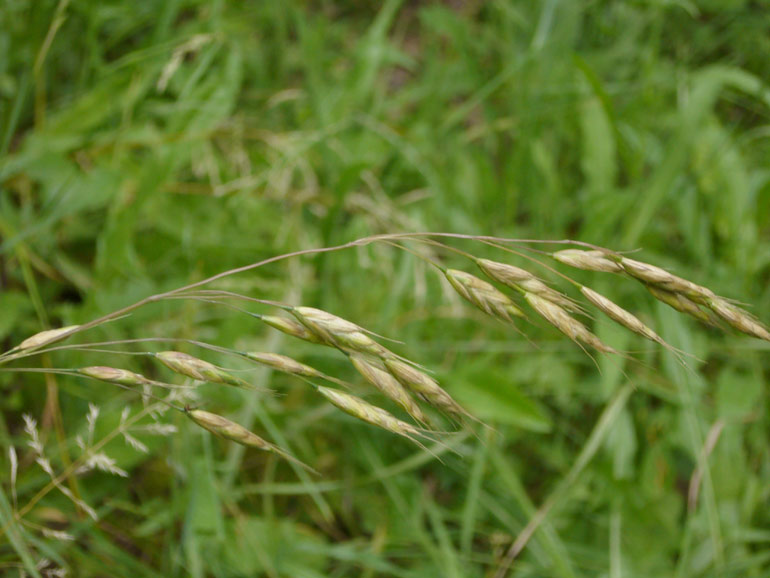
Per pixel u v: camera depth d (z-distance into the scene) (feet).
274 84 2.04
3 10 1.57
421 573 1.40
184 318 1.50
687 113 1.63
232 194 1.68
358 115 1.85
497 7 2.08
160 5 1.76
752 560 1.41
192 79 1.59
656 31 1.84
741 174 1.76
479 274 1.67
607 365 1.51
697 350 1.58
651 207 1.60
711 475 1.50
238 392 1.43
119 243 1.49
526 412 1.44
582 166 1.76
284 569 1.38
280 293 1.56
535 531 1.43
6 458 1.40
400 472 1.49
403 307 1.64
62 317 1.49
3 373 1.45
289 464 1.49
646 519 1.45
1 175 1.51
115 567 1.35
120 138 1.59
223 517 1.44
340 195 1.56
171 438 1.36
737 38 2.10
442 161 1.90
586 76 1.54
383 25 1.86
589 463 1.50
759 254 1.76
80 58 1.80
